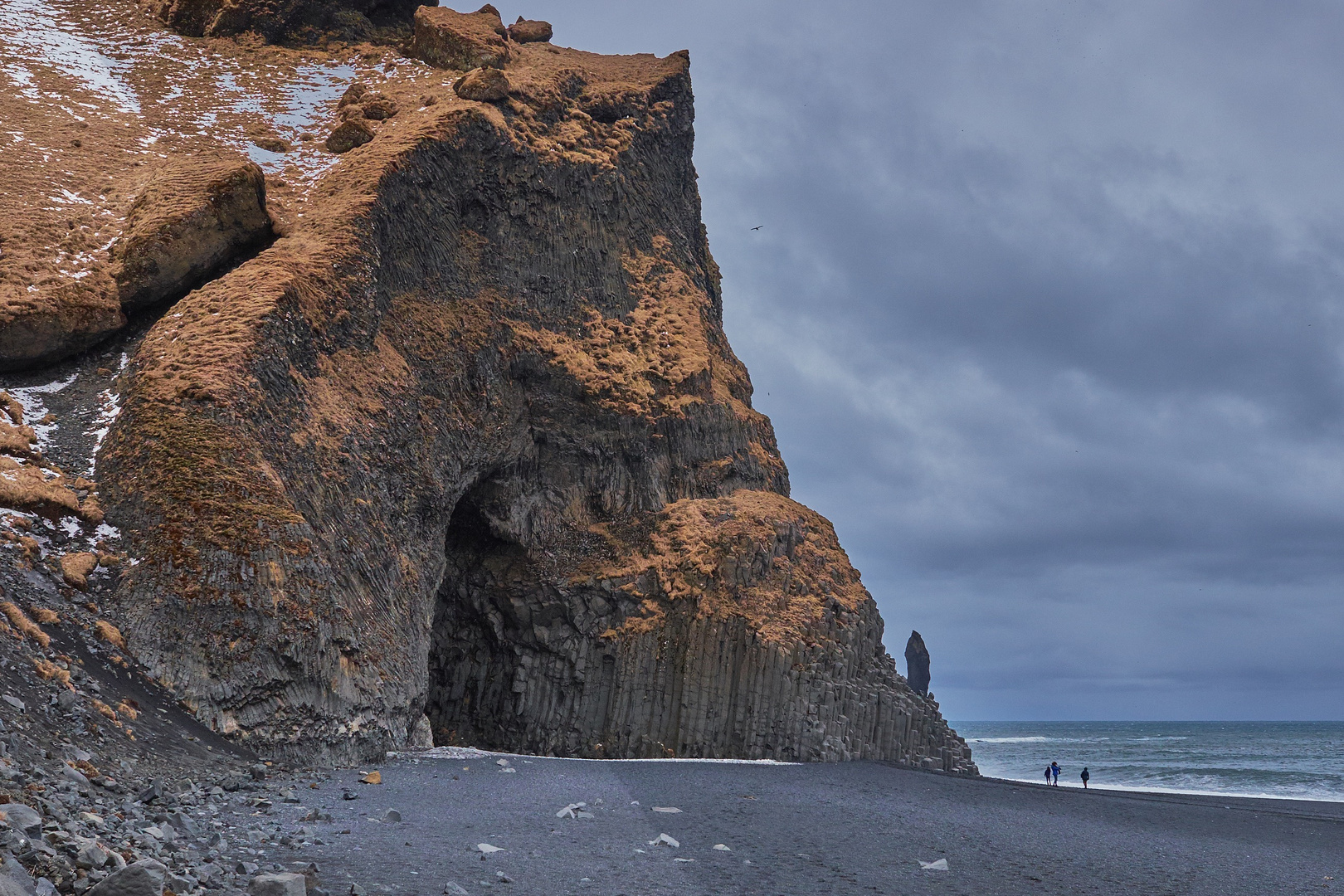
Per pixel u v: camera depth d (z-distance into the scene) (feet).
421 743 102.17
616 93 176.96
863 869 49.60
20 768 39.50
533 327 146.30
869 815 73.72
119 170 126.82
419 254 129.49
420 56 176.35
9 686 50.11
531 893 36.19
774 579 144.05
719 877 43.50
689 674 133.08
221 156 136.36
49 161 123.75
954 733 159.53
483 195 141.28
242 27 183.11
